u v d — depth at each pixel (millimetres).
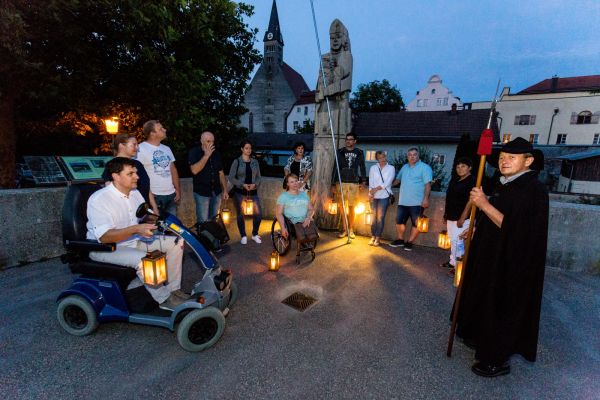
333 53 5621
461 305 2486
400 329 2863
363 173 5852
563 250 4328
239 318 2986
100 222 2432
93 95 7035
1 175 6355
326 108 5844
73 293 2545
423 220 4613
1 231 3777
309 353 2486
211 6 8734
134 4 5344
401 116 24859
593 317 3145
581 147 23203
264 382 2168
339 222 6023
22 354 2371
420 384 2188
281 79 66250
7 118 6238
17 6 4410
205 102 12070
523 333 2229
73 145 10992
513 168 2186
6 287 3412
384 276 4047
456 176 4031
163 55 6832
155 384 2115
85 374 2189
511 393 2121
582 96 30859
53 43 5496
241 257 4602
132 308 2625
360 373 2279
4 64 4891
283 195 4430
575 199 12383
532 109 33312
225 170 13766
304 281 3846
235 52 12242
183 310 2562
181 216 6145
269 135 42281
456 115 23672
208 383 2143
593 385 2211
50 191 4195
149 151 3965
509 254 2146
